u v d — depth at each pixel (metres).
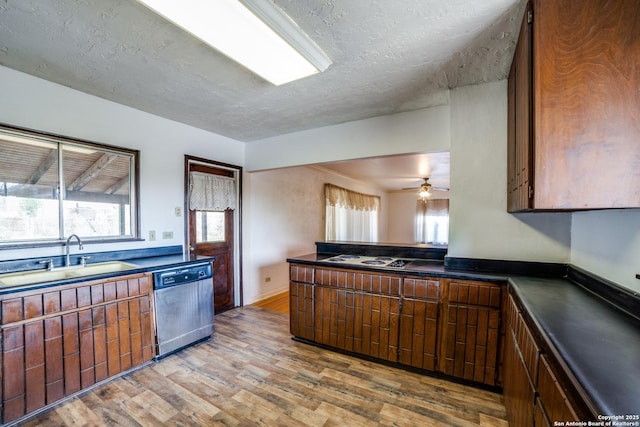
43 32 1.61
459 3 1.35
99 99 2.51
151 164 2.92
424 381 2.16
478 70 2.00
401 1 1.34
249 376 2.22
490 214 2.22
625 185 1.12
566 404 0.78
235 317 3.51
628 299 1.24
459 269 2.26
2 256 2.02
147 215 2.89
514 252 2.15
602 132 1.14
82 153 2.43
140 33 1.61
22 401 1.70
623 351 0.88
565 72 1.18
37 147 2.20
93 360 2.01
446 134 2.58
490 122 2.20
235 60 1.75
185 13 1.33
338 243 3.29
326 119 3.00
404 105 2.60
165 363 2.40
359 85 2.22
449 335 2.12
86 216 2.46
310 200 5.45
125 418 1.75
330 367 2.36
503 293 1.94
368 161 4.58
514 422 1.46
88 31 1.60
